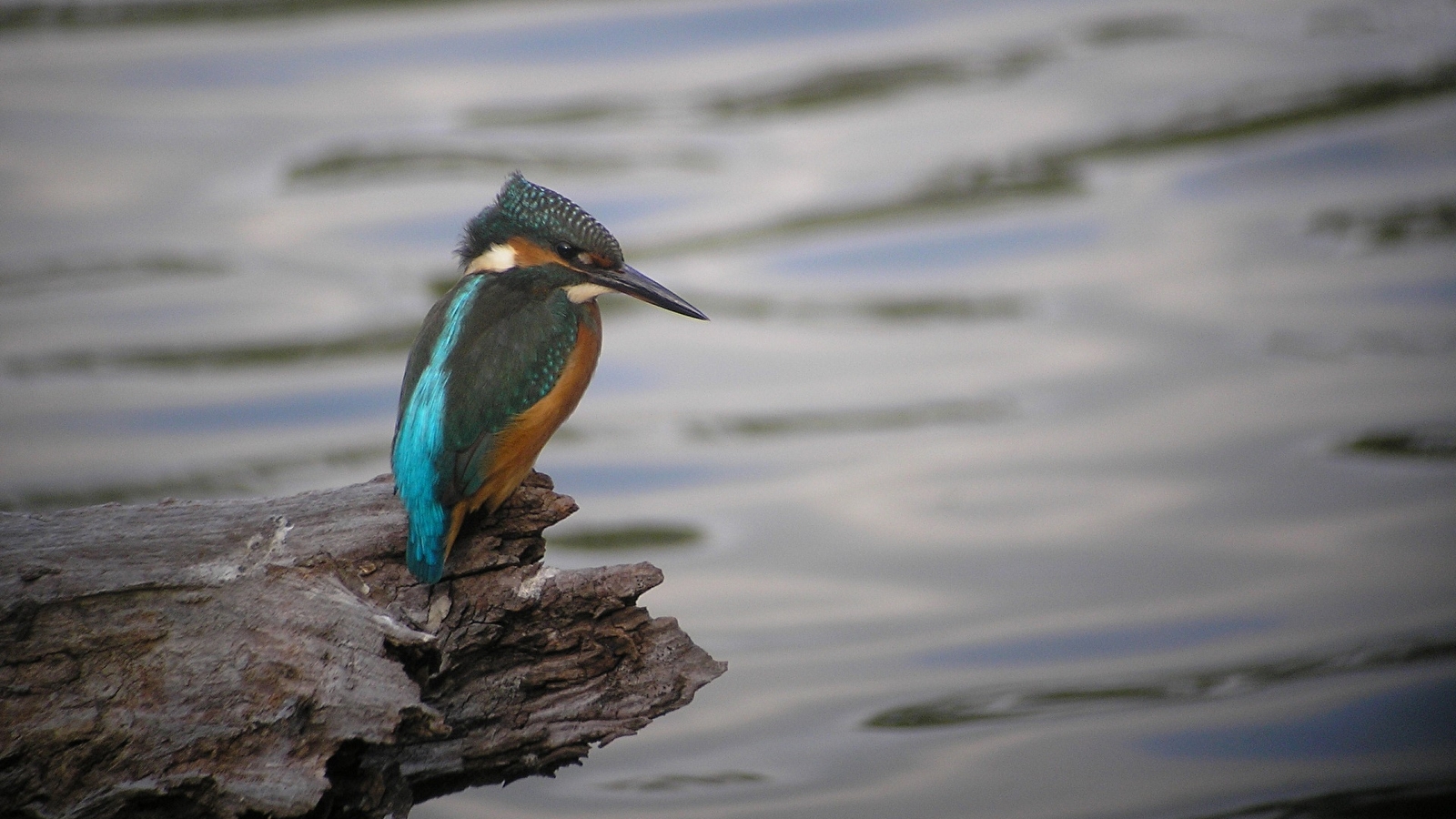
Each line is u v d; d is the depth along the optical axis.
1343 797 9.54
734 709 11.07
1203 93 21.84
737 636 12.21
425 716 5.87
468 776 6.52
